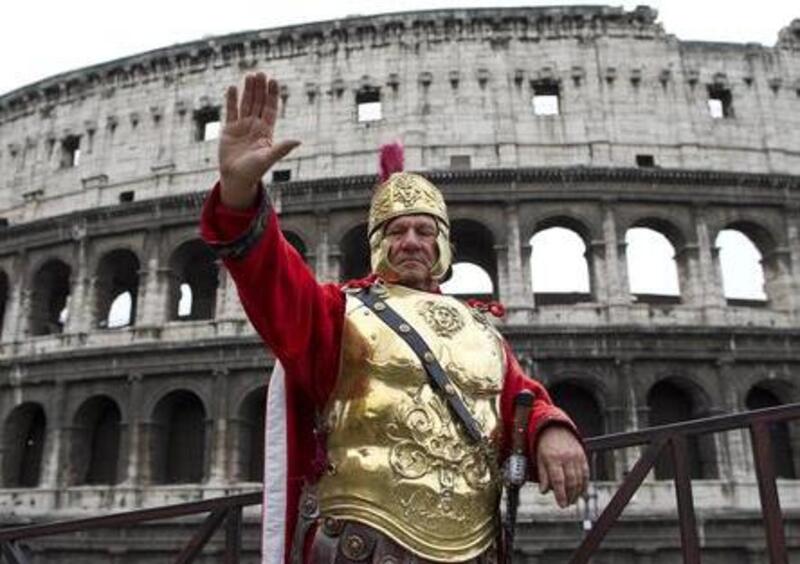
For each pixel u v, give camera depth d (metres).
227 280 55.38
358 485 5.62
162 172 61.75
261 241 5.35
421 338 6.25
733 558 45.34
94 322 57.47
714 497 46.25
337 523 5.56
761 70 60.44
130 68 66.00
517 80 59.78
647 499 45.94
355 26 62.12
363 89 60.84
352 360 6.06
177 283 58.06
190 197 57.53
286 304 5.54
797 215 54.56
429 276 7.04
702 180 54.34
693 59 60.16
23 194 66.19
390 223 7.02
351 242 57.50
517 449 6.05
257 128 5.39
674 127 58.09
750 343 50.12
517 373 6.92
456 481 5.81
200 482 53.47
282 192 56.28
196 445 54.69
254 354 52.12
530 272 52.62
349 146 59.34
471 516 5.82
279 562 5.82
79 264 58.91
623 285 52.09
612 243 52.91
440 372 6.12
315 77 61.84
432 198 7.15
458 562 5.57
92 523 10.93
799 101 59.91
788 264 53.47
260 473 52.16
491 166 57.03
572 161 57.09
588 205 54.25
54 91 68.44
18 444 56.59
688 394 51.59
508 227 53.75
